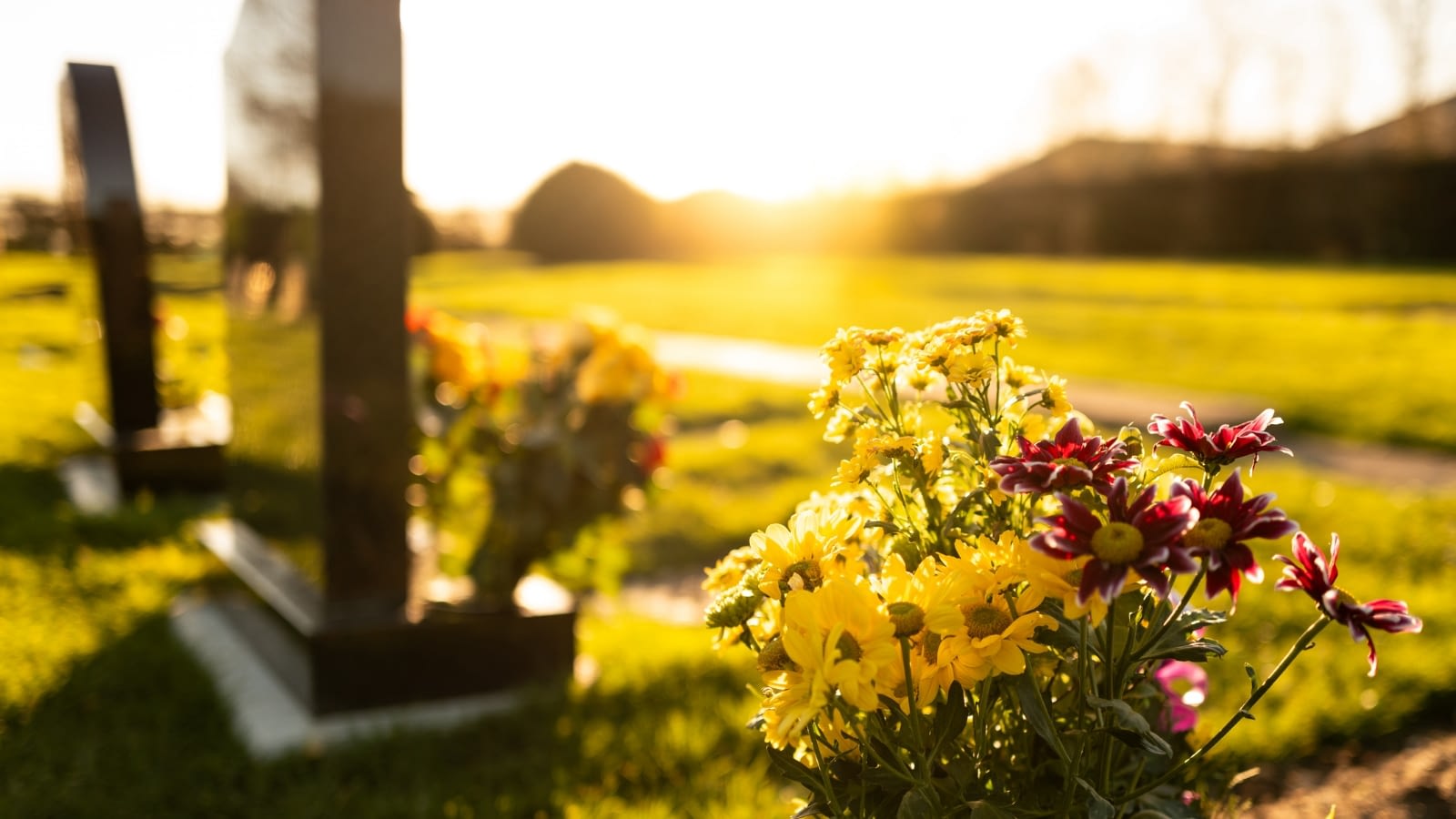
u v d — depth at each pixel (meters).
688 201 48.25
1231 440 1.24
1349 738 3.06
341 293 3.21
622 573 5.23
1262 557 4.72
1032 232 44.34
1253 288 27.09
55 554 4.89
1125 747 1.38
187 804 2.79
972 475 1.47
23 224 30.52
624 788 2.88
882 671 1.20
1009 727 1.41
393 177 3.23
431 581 3.84
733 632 1.44
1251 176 38.34
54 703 3.36
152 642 3.89
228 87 4.32
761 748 3.04
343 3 3.12
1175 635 1.24
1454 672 3.37
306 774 2.96
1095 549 1.12
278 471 3.78
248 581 3.85
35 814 2.71
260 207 3.90
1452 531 5.31
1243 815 2.62
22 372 11.80
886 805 1.31
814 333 17.83
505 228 47.03
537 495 3.47
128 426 6.63
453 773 2.95
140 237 6.55
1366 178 35.59
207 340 5.74
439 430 3.56
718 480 6.99
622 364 3.61
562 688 3.42
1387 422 8.91
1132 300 24.75
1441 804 2.65
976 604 1.23
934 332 1.49
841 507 1.54
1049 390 1.43
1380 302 22.89
